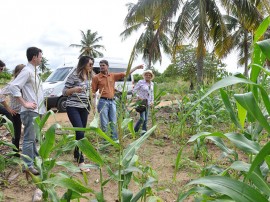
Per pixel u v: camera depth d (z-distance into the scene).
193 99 7.55
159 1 15.56
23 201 3.17
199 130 5.60
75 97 3.92
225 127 6.52
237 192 1.19
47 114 2.54
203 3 15.00
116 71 12.60
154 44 17.47
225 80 1.14
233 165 1.48
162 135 6.29
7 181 3.56
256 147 1.40
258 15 15.34
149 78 6.00
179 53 20.42
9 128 3.52
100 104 4.89
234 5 15.27
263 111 1.69
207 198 1.61
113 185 3.63
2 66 4.46
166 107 9.45
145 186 1.90
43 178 2.34
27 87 3.53
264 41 1.09
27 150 3.60
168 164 4.36
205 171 2.16
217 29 16.86
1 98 4.16
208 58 18.12
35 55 3.52
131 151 1.91
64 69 11.49
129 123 2.03
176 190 3.33
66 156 4.76
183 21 15.71
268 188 1.31
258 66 1.18
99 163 1.91
